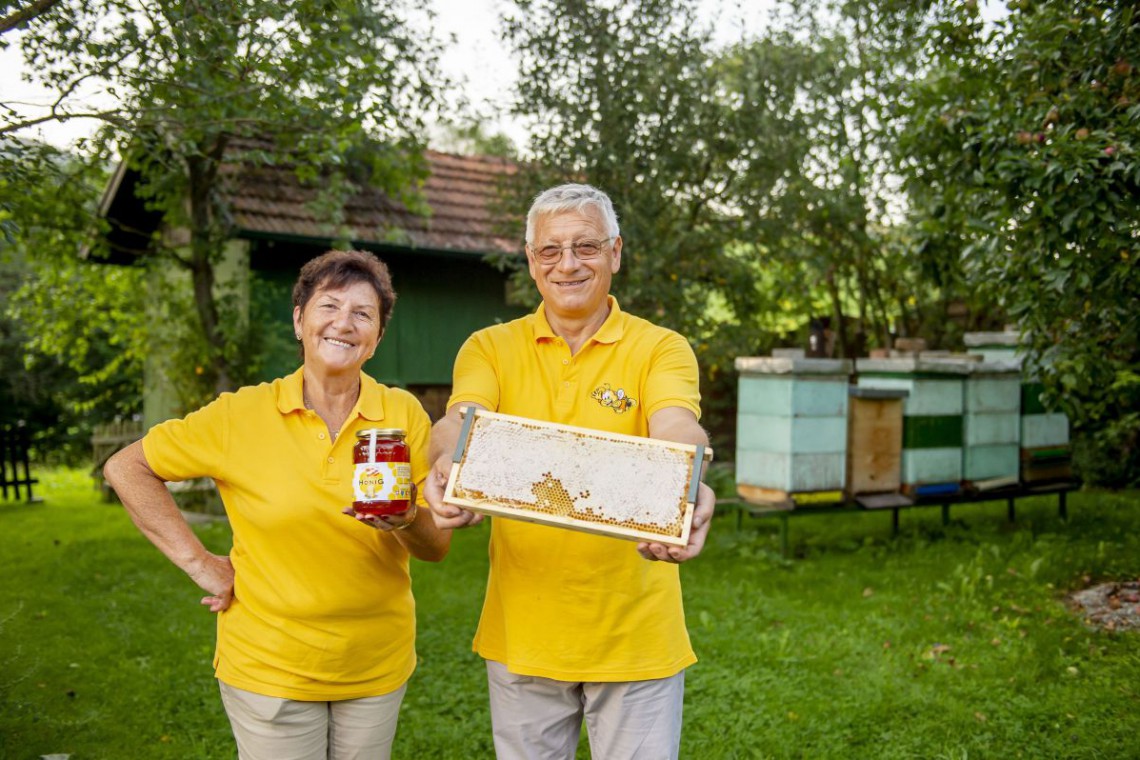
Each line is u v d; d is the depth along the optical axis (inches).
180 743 148.7
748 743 145.4
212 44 150.6
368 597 86.7
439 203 426.9
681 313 326.0
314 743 87.0
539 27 309.4
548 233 89.9
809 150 356.8
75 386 657.0
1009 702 158.9
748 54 342.6
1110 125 186.5
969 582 230.5
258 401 89.3
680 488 73.9
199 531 325.7
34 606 228.2
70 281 435.8
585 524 72.1
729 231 350.9
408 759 142.3
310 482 85.6
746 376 279.0
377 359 396.8
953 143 229.0
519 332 95.6
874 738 148.3
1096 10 194.7
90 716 154.9
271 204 368.5
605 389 91.6
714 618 209.8
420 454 92.1
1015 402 301.4
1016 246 209.5
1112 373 227.0
